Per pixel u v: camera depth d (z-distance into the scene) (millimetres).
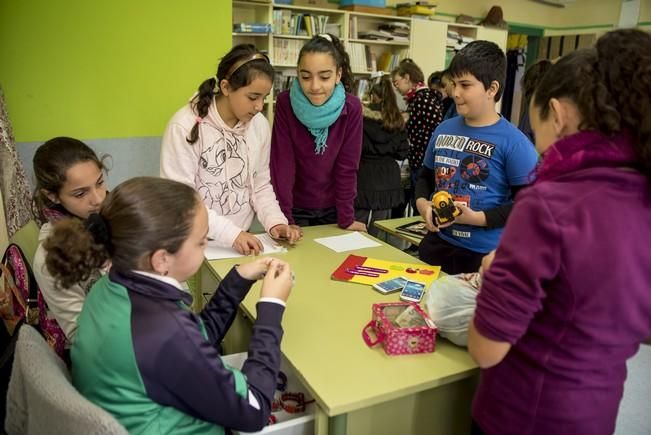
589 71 817
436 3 6465
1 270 1585
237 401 952
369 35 5500
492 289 840
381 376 1092
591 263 791
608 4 7281
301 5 5172
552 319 863
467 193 1812
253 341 1086
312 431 1187
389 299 1468
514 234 833
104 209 963
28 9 2752
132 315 923
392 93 3299
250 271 1269
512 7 7305
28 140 2910
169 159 1812
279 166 2170
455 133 1859
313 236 2062
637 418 2131
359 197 3268
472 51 1686
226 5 3340
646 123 771
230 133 1875
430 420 1256
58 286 1147
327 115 1985
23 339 999
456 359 1170
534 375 908
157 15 3115
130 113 3184
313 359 1150
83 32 2926
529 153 1695
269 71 1730
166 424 947
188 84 3332
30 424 931
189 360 912
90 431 781
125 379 906
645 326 870
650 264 822
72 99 2984
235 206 1985
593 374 890
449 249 1898
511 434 954
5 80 2783
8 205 2221
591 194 799
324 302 1441
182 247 979
